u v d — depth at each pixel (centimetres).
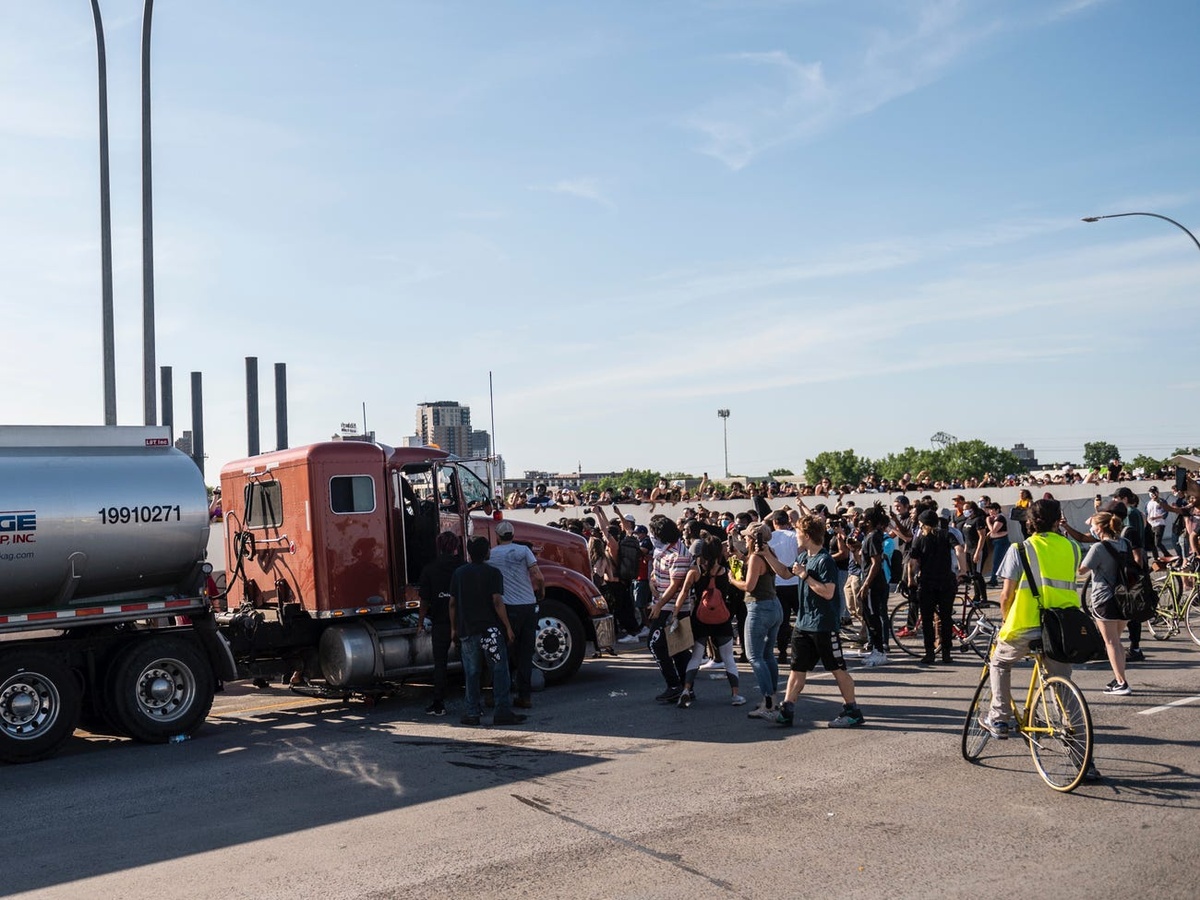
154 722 1052
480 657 1099
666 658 1159
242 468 1353
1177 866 595
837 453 15738
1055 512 791
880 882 587
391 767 901
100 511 1044
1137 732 917
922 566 1395
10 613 1016
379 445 1280
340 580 1232
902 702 1112
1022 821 684
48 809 805
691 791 786
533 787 814
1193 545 2006
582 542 1441
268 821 746
